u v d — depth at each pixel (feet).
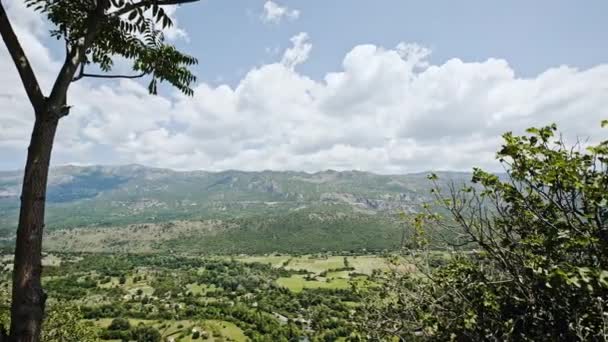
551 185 11.25
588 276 8.81
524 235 13.35
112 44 12.14
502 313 13.66
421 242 15.44
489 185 12.96
